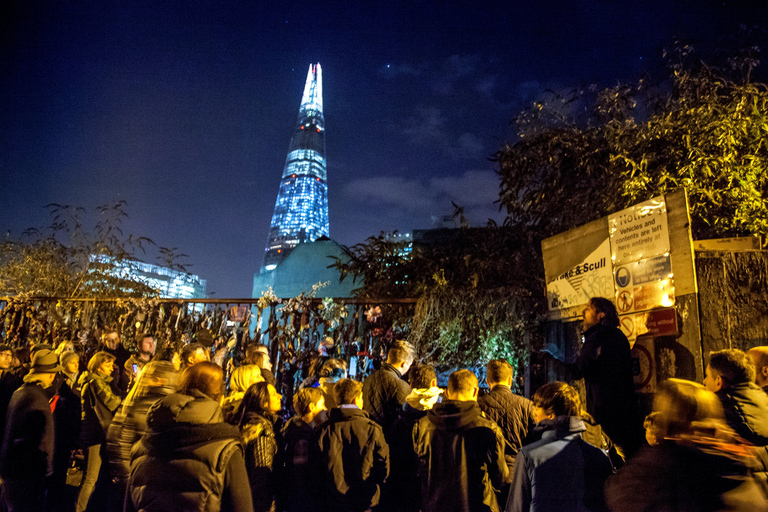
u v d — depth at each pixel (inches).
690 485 71.2
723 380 105.5
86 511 176.7
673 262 152.4
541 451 96.2
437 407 125.4
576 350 190.5
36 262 365.4
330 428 131.6
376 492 129.3
